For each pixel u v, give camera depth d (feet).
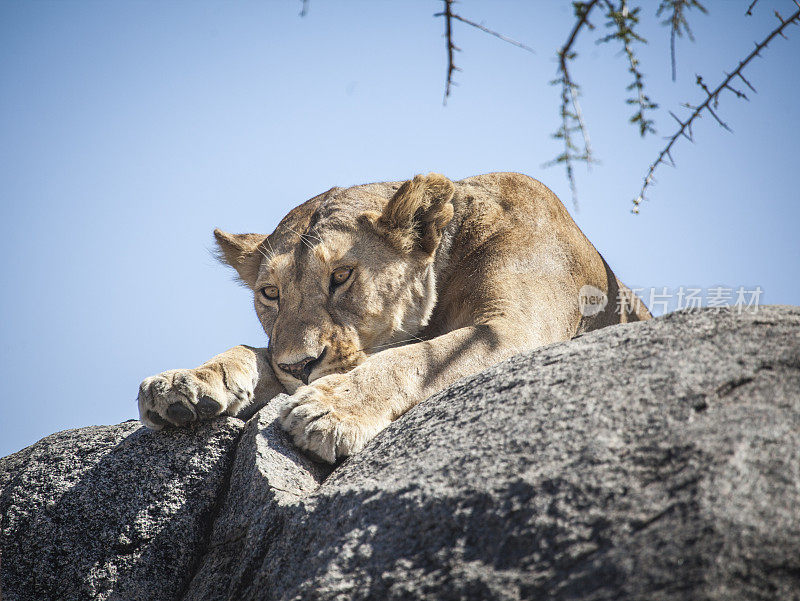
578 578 14.39
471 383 23.20
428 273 37.88
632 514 15.08
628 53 20.94
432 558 16.74
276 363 33.14
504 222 38.73
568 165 21.30
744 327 20.11
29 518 26.17
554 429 18.30
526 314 35.09
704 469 15.20
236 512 24.29
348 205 38.24
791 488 14.34
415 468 19.45
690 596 13.00
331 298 35.40
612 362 20.36
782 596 12.79
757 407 16.76
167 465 26.66
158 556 25.11
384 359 29.37
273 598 19.76
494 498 16.96
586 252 41.57
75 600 24.62
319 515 20.43
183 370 28.53
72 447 28.12
